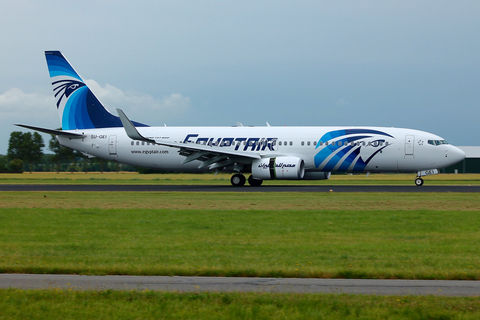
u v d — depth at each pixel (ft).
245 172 371.97
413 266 98.07
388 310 70.69
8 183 461.78
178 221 167.02
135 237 135.95
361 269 94.63
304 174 375.66
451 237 134.51
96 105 399.03
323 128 359.87
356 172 363.97
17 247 121.08
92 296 77.46
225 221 166.71
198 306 72.69
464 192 290.15
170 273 93.56
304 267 96.78
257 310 70.28
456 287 84.48
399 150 342.85
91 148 392.27
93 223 163.73
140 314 69.51
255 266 98.02
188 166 380.58
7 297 76.79
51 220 171.32
